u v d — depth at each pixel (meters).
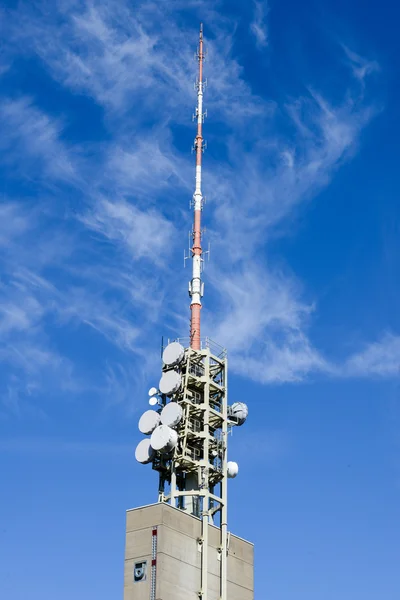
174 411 105.88
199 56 127.19
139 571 97.75
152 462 106.88
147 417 107.81
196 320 114.06
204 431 107.12
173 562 98.62
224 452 108.06
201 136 124.06
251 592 105.62
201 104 125.88
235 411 110.81
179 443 106.38
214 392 110.62
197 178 121.88
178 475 108.06
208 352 111.00
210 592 100.75
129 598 96.94
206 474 105.12
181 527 101.12
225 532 104.81
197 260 117.50
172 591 97.19
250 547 108.12
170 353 109.56
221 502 105.75
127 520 101.00
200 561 101.38
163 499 105.19
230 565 104.50
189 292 116.19
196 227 119.19
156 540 98.50
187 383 108.88
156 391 109.69
